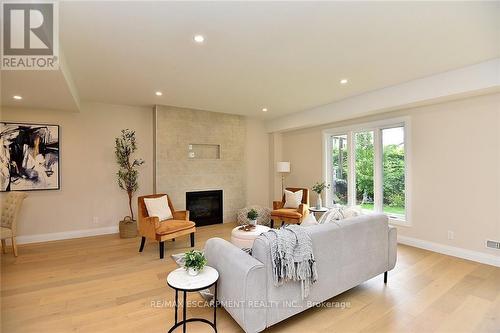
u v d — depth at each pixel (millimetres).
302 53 2678
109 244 4148
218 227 5363
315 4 1862
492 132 3184
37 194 4270
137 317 2170
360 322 2094
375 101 3980
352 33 2281
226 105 4973
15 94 3408
